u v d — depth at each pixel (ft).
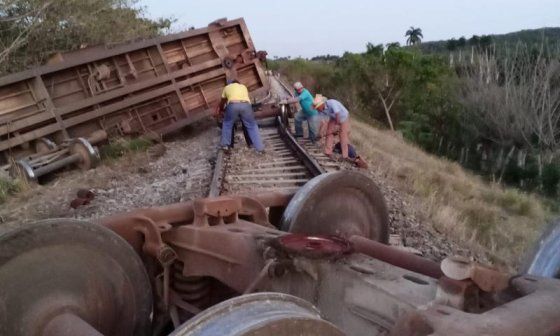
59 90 45.11
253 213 11.93
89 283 9.36
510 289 8.28
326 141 41.29
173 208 11.40
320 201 12.62
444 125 100.94
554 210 57.06
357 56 118.83
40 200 30.81
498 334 6.66
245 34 58.39
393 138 85.81
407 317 7.06
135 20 70.13
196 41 54.85
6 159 41.88
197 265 10.68
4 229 25.46
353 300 8.36
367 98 117.50
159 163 39.37
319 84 128.77
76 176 37.01
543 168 77.97
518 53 109.91
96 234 9.43
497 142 93.97
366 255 9.34
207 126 58.85
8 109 41.75
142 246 10.88
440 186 45.55
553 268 11.07
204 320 6.31
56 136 44.57
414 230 25.25
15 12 55.42
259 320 6.05
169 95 51.65
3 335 8.41
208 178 30.78
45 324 8.73
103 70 46.24
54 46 56.65
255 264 9.44
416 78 114.62
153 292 11.16
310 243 8.96
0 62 50.08
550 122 88.02
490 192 51.29
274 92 81.35
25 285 8.67
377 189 13.83
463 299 7.47
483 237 33.06
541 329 7.07
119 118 48.24
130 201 28.53
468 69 118.83
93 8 62.28
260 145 39.99
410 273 8.58
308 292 8.93
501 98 97.30
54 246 8.97
